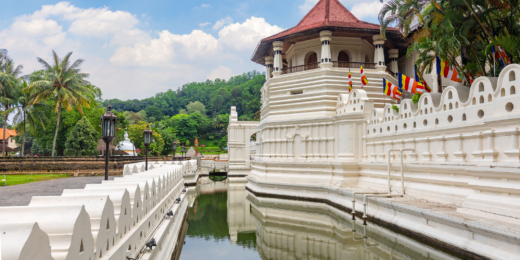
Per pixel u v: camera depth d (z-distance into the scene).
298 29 28.89
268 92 29.92
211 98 190.38
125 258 7.89
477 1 15.30
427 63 20.08
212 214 21.42
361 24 27.67
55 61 40.12
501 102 11.20
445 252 11.41
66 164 34.44
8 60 44.22
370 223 16.56
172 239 12.55
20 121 43.75
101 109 55.31
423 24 19.33
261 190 27.53
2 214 5.68
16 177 29.77
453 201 13.64
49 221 5.57
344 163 22.47
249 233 16.98
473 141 12.83
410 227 13.35
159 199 13.84
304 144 26.17
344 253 13.10
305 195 24.81
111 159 36.75
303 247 14.12
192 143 138.12
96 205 6.78
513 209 10.08
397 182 17.84
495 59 16.66
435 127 14.83
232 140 49.56
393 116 18.78
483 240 10.09
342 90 26.88
